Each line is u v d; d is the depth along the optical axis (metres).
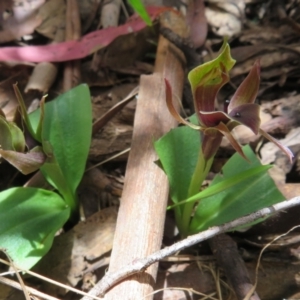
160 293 0.19
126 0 0.27
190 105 0.23
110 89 0.25
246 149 0.20
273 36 0.26
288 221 0.20
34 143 0.17
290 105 0.23
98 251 0.19
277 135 0.23
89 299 0.16
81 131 0.20
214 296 0.19
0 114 0.16
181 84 0.23
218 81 0.15
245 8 0.27
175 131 0.19
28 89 0.24
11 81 0.24
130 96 0.22
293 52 0.25
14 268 0.17
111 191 0.21
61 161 0.20
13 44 0.26
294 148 0.22
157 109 0.21
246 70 0.25
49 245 0.18
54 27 0.26
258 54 0.25
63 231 0.21
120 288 0.16
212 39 0.26
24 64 0.25
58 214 0.19
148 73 0.25
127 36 0.25
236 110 0.15
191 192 0.18
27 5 0.26
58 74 0.25
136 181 0.19
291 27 0.26
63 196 0.20
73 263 0.19
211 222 0.19
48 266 0.19
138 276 0.16
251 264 0.19
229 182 0.17
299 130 0.22
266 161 0.22
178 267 0.19
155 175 0.19
